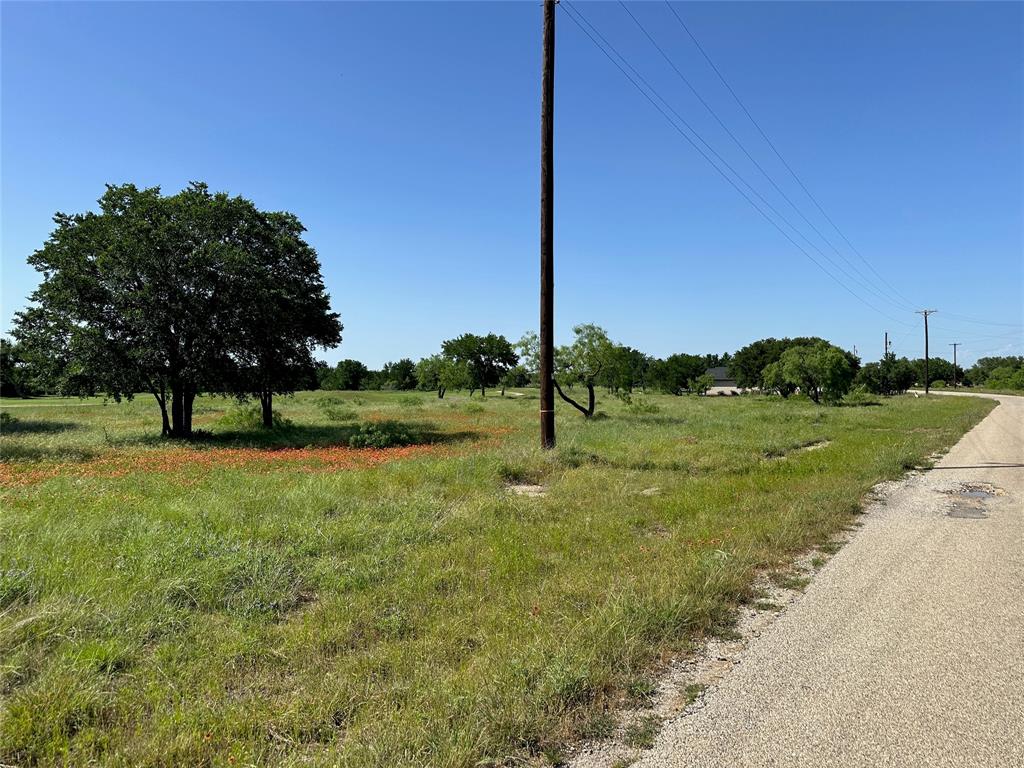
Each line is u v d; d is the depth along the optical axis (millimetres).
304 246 25719
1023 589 5375
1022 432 22906
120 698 3367
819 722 3215
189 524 7254
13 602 4629
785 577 5781
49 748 2900
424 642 4184
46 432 24516
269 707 3340
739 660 4004
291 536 6898
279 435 23438
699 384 81812
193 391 23219
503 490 10203
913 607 4941
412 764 2775
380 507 8523
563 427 24328
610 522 7738
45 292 19953
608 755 2953
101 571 5340
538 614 4629
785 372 49656
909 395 69312
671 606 4617
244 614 4688
